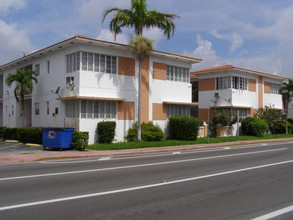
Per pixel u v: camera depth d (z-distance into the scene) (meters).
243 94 29.20
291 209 5.89
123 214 5.44
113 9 18.53
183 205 6.07
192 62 23.81
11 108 25.86
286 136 28.95
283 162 12.27
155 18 18.73
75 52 18.00
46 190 7.18
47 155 13.62
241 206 6.06
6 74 27.53
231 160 12.88
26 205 5.94
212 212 5.64
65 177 8.80
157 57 21.59
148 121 20.91
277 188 7.66
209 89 29.72
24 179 8.48
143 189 7.37
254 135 28.09
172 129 21.98
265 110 31.23
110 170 10.12
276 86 34.72
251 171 10.09
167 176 9.09
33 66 22.81
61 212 5.51
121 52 19.53
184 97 23.45
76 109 17.70
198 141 21.16
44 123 21.06
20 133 20.00
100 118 18.39
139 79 18.86
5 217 5.22
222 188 7.60
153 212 5.58
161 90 21.86
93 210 5.65
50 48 19.33
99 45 18.31
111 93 18.92
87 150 15.77
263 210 5.81
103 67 18.72
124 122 19.62
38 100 21.92
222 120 26.14
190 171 10.01
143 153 15.85
